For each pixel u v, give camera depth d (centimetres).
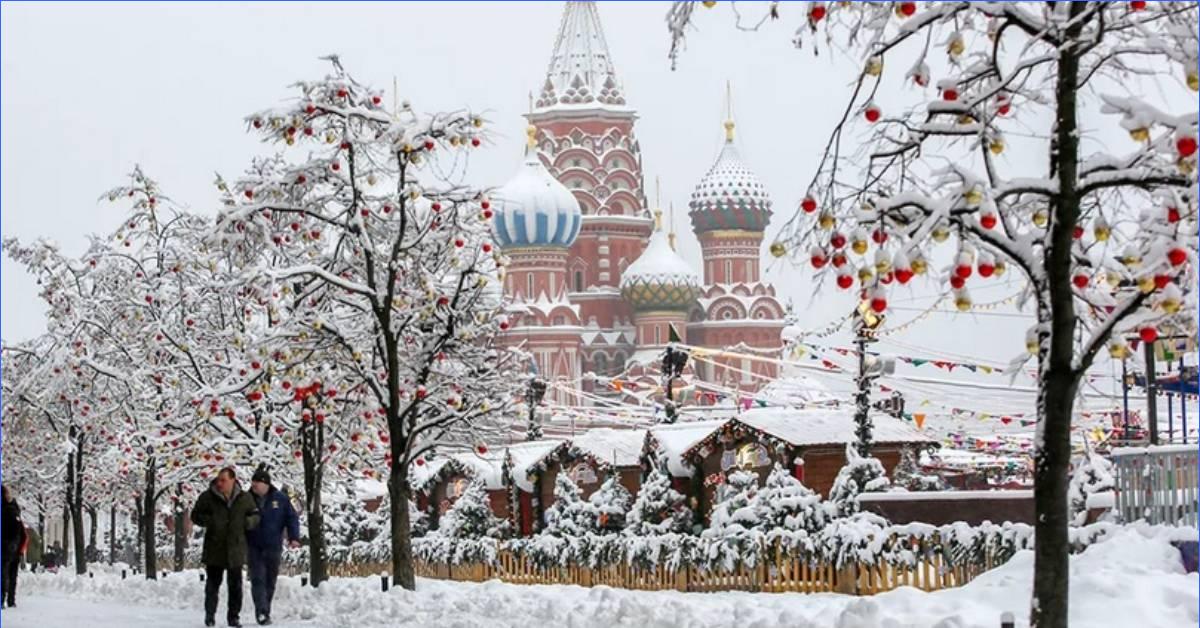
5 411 5616
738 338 19938
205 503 2834
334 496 6562
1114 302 1769
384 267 3750
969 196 1595
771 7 1648
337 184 3575
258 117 3400
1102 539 2600
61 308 4816
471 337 3697
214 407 3666
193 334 4406
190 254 4378
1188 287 1598
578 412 8156
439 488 6500
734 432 5034
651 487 4950
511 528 5931
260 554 2878
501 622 2723
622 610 2589
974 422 5753
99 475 5756
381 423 4012
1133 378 3844
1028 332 1725
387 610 2989
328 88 3481
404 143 3391
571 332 18762
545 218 18862
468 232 3734
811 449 4888
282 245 3681
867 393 4303
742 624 2356
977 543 3125
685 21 1706
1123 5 1625
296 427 4131
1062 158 1641
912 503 3644
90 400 5003
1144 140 1524
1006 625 1639
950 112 1677
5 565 3406
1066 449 1680
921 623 2094
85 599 3878
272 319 3712
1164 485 2561
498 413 4041
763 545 3728
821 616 2388
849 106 1677
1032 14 1639
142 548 7038
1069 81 1639
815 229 1691
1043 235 1700
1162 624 2022
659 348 19550
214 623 2845
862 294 1634
